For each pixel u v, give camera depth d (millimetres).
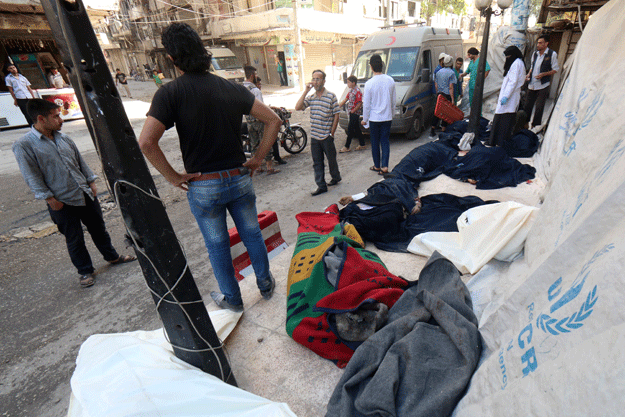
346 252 2334
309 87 4914
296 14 17766
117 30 36469
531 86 6691
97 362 1624
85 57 1092
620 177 1393
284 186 5781
